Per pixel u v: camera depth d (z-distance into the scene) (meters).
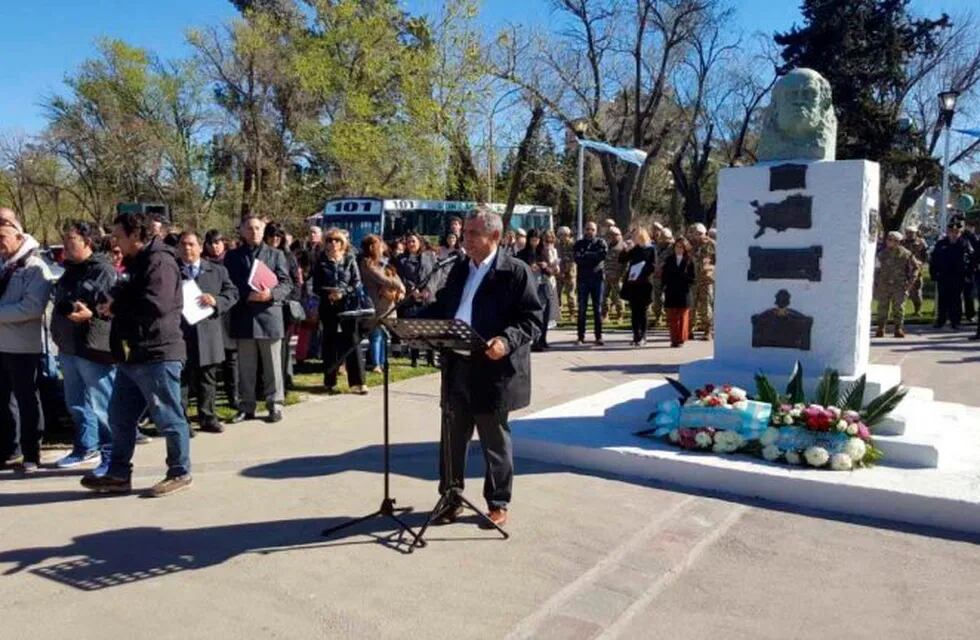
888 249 13.45
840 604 3.74
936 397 8.34
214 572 4.05
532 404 8.14
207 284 6.88
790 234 6.36
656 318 15.77
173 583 3.93
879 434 5.68
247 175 35.09
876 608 3.70
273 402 7.41
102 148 33.12
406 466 5.95
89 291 5.82
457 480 4.73
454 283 4.72
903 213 34.03
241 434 6.95
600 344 12.79
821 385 5.86
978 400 8.16
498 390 4.46
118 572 4.06
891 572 4.09
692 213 40.84
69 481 5.60
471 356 4.50
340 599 3.75
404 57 27.30
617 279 16.14
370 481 5.58
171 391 5.25
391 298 8.34
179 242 6.73
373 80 28.91
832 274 6.21
